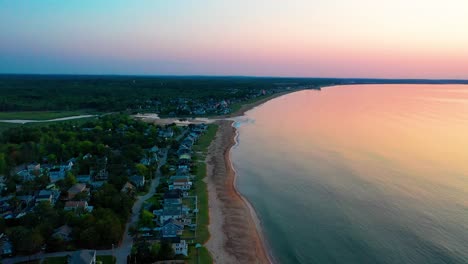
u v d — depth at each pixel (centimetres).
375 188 10875
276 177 12206
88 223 7794
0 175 12025
